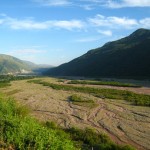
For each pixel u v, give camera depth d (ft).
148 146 92.02
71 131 94.07
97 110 152.25
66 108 156.56
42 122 97.30
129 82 342.64
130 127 114.93
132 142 95.66
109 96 203.00
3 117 47.19
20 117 55.88
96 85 306.96
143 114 140.77
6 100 71.15
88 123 120.78
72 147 42.09
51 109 152.25
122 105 168.45
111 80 388.98
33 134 41.42
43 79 462.60
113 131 108.27
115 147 76.13
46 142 39.60
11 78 517.96
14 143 38.73
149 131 109.29
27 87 299.38
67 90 256.32
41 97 206.18
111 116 136.56
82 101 182.80
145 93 227.20
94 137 87.51
